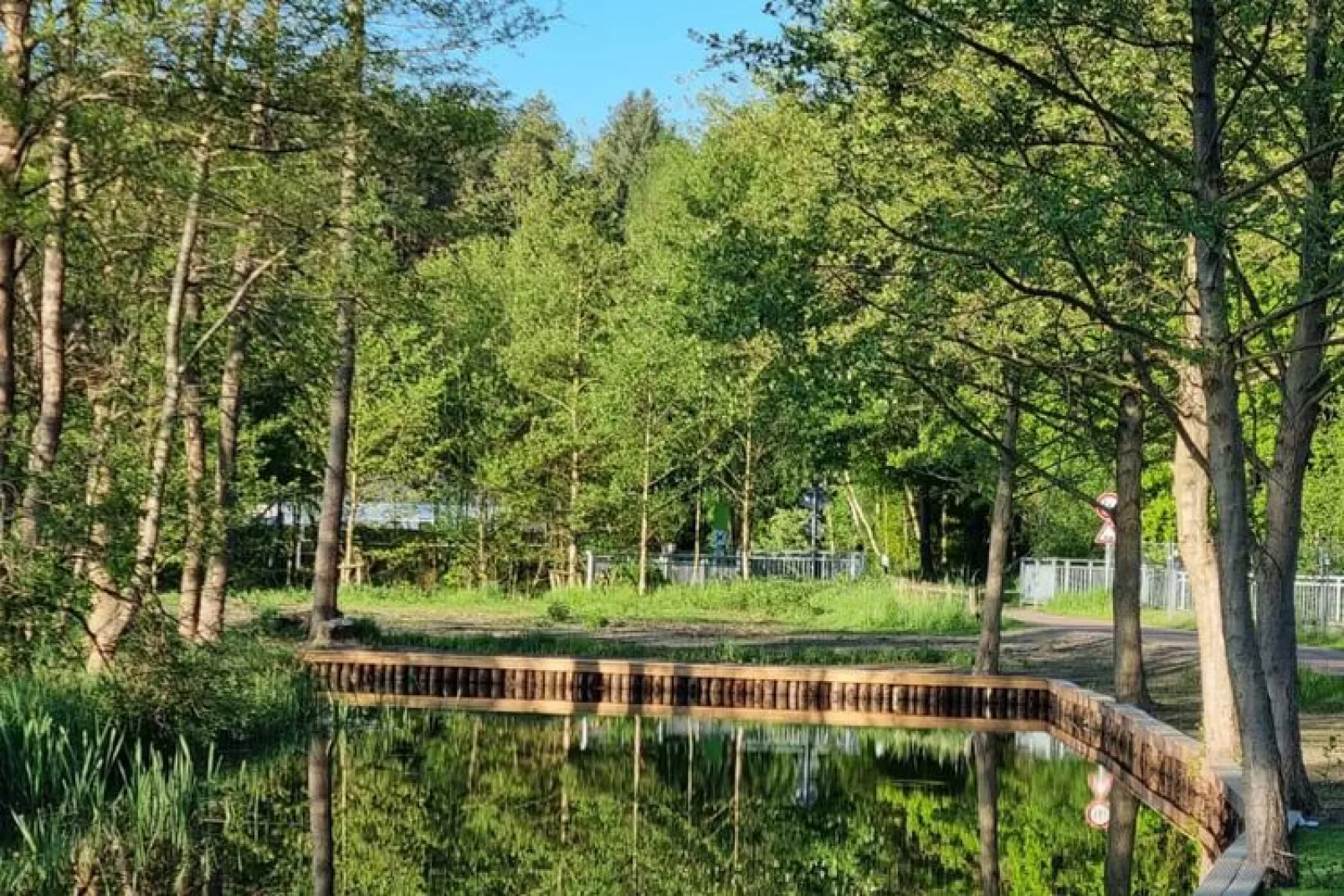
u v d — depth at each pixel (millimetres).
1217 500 11555
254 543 28203
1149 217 11562
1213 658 16469
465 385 49531
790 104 16000
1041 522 55125
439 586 51094
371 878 14719
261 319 23406
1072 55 13867
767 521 58750
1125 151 13312
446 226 22250
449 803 18484
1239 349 11867
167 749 19250
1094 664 29859
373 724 24438
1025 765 21859
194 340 22797
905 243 13703
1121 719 21125
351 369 29609
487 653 29984
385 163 20047
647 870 15414
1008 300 14500
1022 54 13734
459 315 27453
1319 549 39375
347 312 24016
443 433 50250
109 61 17531
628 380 46031
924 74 13594
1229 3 12367
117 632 18859
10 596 16875
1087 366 16375
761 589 44656
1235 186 13703
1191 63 12961
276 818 17109
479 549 50906
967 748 23625
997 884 14789
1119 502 22469
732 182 41375
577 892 14477
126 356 22578
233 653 22094
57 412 19000
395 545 51906
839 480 51531
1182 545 16797
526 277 49688
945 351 16984
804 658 30359
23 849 14938
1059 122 14008
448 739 23281
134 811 16625
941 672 27875
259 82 18141
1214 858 15445
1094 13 12383
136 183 19609
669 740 23859
